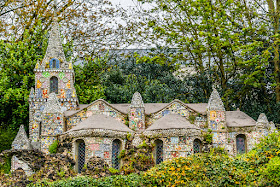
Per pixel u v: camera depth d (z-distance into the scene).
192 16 45.81
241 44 42.47
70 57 43.88
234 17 44.88
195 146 30.66
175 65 48.56
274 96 45.31
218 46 41.50
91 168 25.56
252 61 40.97
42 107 34.03
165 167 24.22
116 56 51.19
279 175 21.67
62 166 26.33
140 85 45.72
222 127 31.34
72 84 34.75
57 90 34.53
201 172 23.45
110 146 28.91
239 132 32.22
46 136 30.28
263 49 45.81
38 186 23.64
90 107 32.06
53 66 35.06
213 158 24.23
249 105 45.31
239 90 46.31
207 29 42.06
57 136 30.33
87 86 44.09
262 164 23.33
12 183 23.86
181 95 44.91
